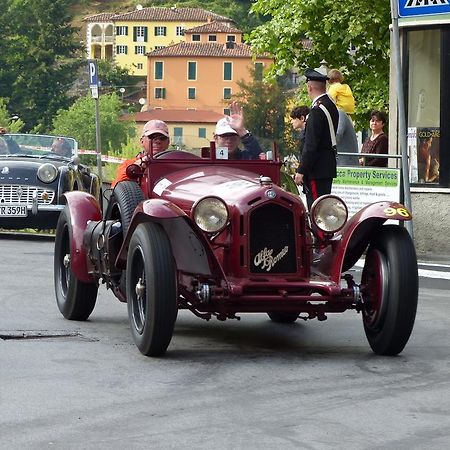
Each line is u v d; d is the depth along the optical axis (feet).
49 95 532.73
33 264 53.26
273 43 91.20
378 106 90.53
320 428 23.45
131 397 26.14
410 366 30.25
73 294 37.19
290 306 31.30
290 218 31.81
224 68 650.84
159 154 35.70
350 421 24.07
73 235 36.96
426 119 65.46
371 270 32.07
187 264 31.81
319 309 31.71
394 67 66.64
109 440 22.36
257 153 38.11
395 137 66.80
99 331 35.40
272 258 31.63
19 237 71.00
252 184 32.42
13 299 41.78
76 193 38.81
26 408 24.90
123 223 33.37
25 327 35.70
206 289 30.71
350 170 58.49
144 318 31.07
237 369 29.58
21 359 30.35
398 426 23.70
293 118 49.67
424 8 51.24
